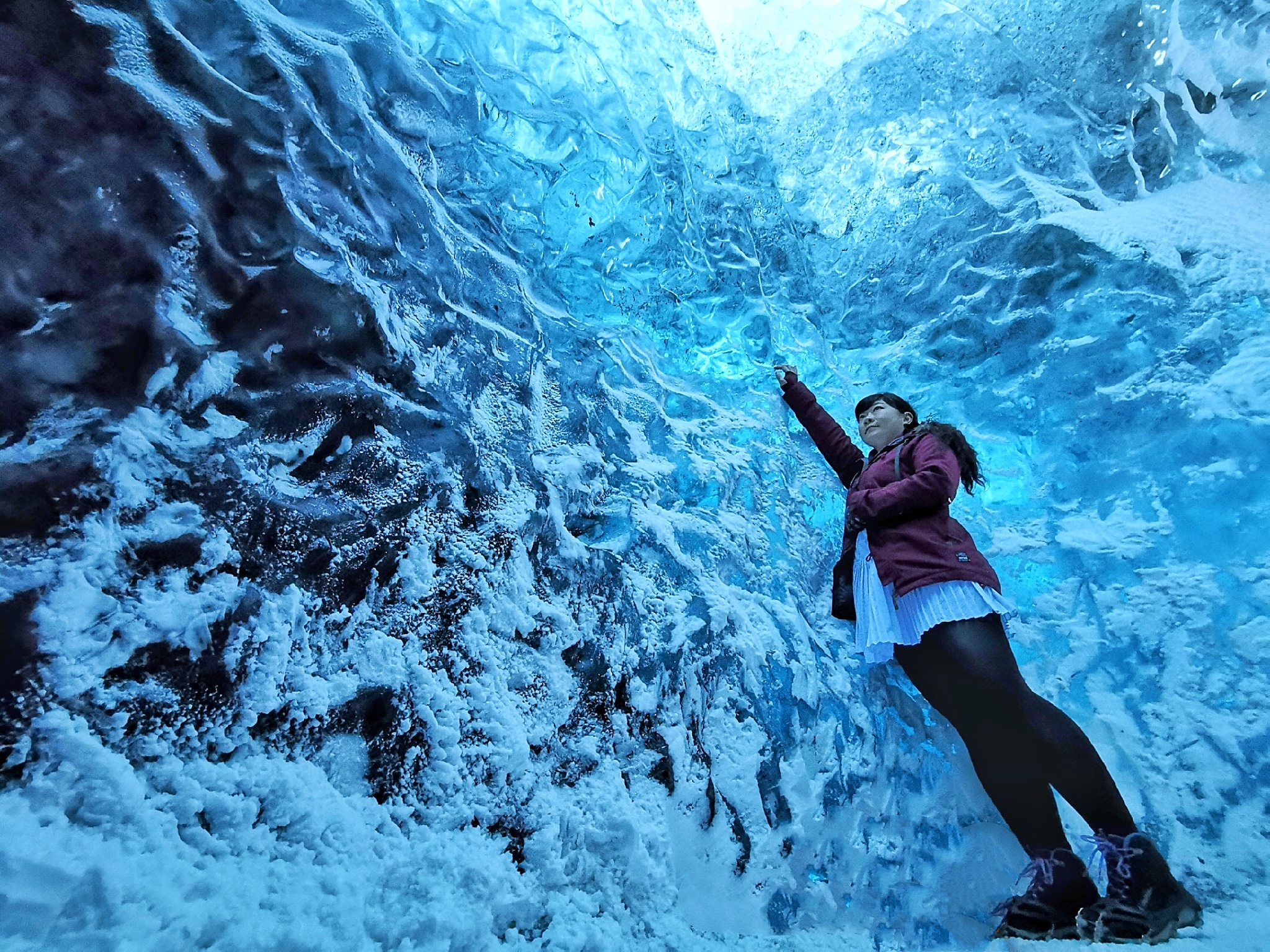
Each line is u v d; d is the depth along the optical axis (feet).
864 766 6.19
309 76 5.65
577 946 3.69
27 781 2.69
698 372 10.02
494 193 8.41
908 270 12.16
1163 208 10.57
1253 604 6.90
